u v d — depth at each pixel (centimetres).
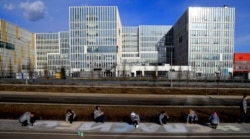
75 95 3148
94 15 9900
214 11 9625
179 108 2116
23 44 11669
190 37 9612
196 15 9612
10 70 9056
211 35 9638
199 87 3962
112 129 1460
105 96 3075
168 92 3434
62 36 12200
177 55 11506
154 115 1839
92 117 1750
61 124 1569
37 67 12419
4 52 9994
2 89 3628
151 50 12269
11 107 2070
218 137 1308
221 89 3716
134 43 12512
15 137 1279
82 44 9919
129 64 9975
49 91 3469
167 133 1382
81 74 8288
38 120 1680
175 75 7088
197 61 9612
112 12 9875
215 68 9600
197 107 2172
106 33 9894
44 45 12775
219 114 1900
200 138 1289
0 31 9738
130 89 3706
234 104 2455
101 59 9894
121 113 1886
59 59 11962
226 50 9650
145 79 6109
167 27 12300
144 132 1400
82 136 1310
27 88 3731
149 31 12288
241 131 1432
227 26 9662
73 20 9925
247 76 7475
